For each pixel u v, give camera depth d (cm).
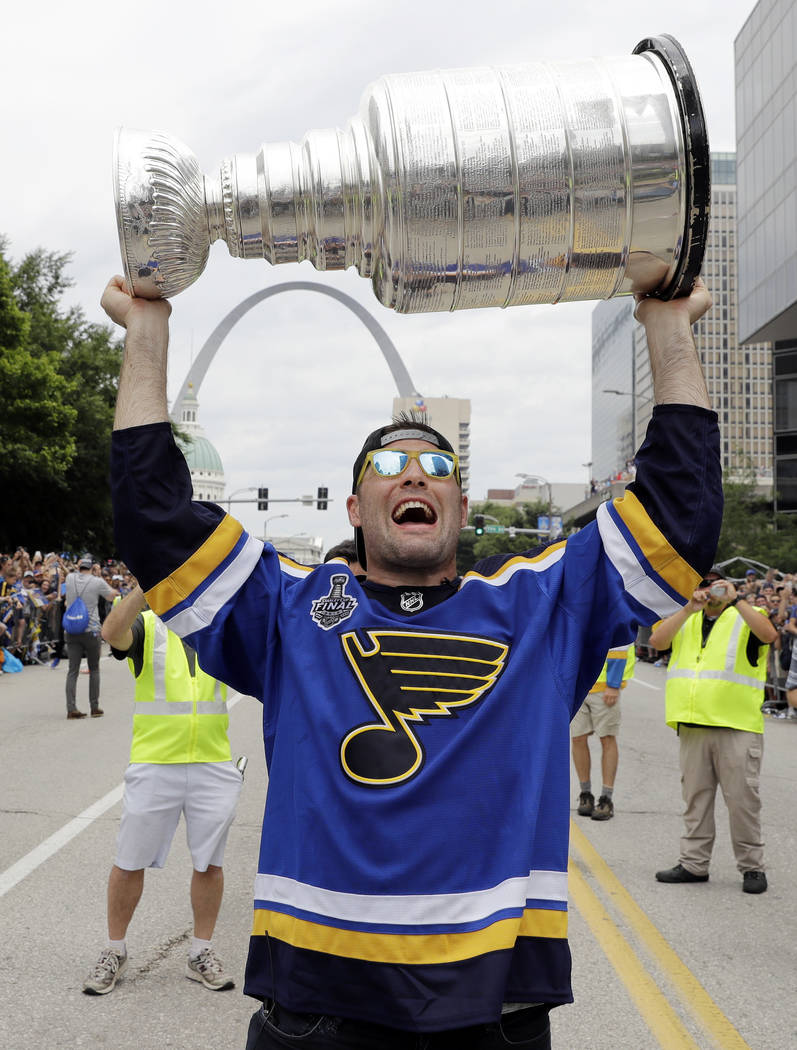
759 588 1928
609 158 190
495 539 10744
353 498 242
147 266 204
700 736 629
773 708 1633
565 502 17850
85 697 1515
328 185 195
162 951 488
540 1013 193
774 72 4391
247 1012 421
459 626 211
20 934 507
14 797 818
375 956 184
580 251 196
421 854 188
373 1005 183
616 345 14575
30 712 1347
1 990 439
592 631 217
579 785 901
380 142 192
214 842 458
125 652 456
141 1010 421
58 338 4041
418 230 191
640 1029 412
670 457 213
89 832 708
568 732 204
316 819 194
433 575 226
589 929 540
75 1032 398
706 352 15150
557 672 208
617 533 214
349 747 197
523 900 188
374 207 195
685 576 210
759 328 4700
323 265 209
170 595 211
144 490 211
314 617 213
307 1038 187
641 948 510
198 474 16825
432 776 192
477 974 182
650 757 1117
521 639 209
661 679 2169
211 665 216
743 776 615
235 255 207
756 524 4784
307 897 191
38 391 3259
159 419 214
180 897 574
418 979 182
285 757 204
